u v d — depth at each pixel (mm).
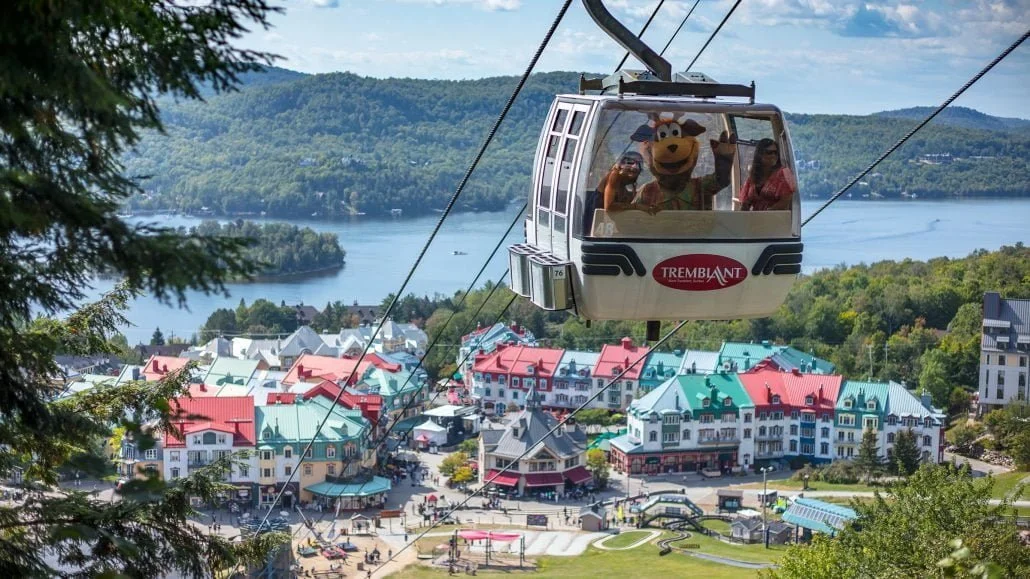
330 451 106688
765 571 52156
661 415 123062
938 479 37969
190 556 12641
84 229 8453
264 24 9453
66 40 8758
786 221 16938
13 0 8148
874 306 174375
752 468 124438
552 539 97312
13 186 8398
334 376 140000
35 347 10977
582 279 16594
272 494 105625
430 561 89438
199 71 9539
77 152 9500
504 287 193500
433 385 158250
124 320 16594
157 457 104438
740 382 127562
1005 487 102688
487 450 114438
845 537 39688
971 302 175750
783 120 16781
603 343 167625
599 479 117000
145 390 16266
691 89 16625
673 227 16594
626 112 16344
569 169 16906
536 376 146875
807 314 170750
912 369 153250
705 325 166375
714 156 16516
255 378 141375
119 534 11766
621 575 85125
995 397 137500
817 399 125000
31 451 12852
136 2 9125
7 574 10141
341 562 88750
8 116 8789
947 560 11734
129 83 9469
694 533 99438
